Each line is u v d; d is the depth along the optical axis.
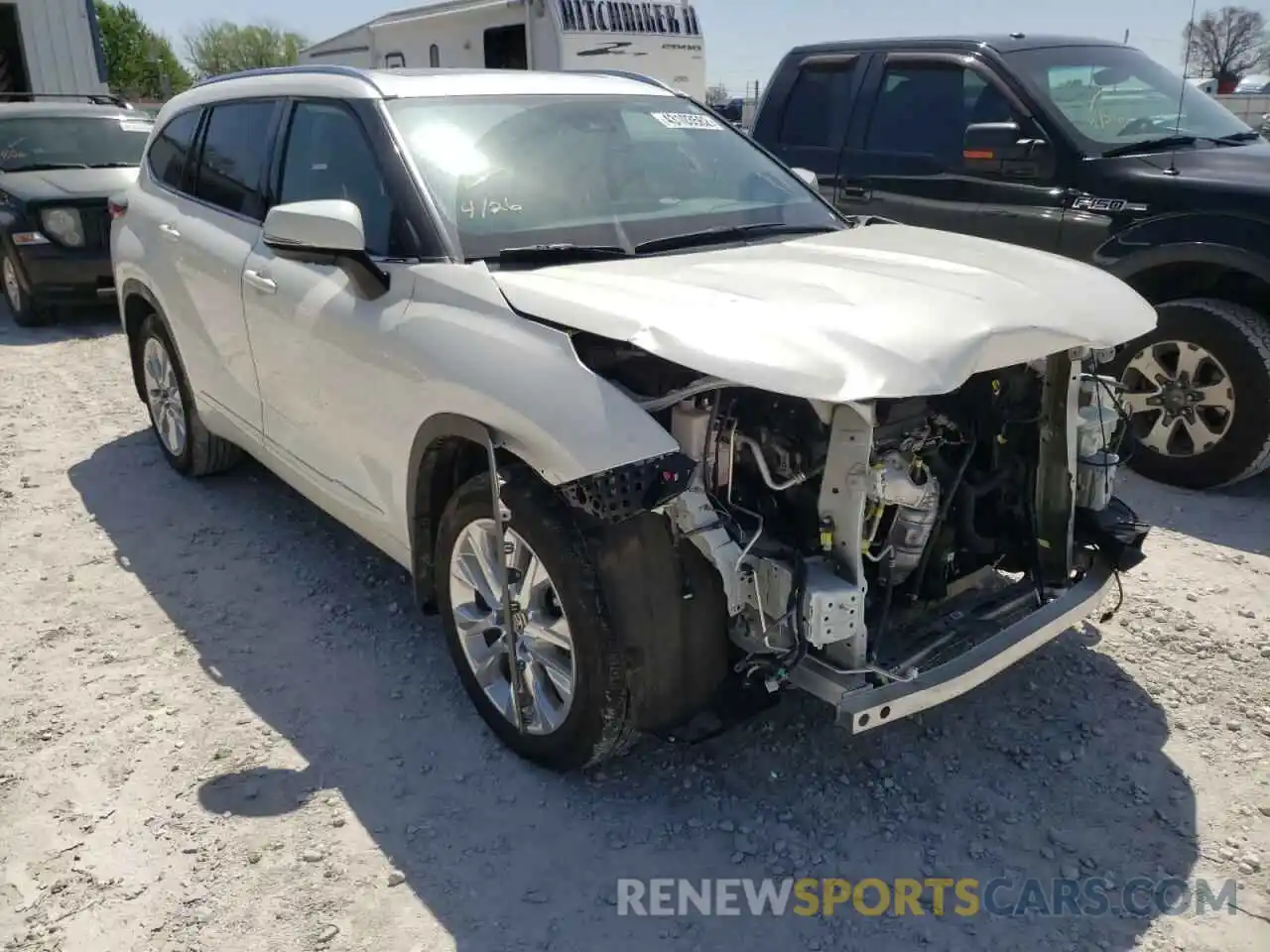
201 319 4.59
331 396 3.65
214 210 4.62
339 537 4.82
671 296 2.85
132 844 2.91
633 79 4.41
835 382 2.45
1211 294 5.38
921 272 3.12
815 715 3.46
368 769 3.22
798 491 2.83
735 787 3.13
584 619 2.82
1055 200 5.51
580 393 2.73
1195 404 5.13
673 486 2.63
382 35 15.66
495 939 2.59
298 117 4.10
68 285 8.84
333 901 2.71
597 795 3.10
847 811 3.04
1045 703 3.52
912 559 2.96
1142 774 3.17
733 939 2.60
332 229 3.20
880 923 2.65
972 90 5.96
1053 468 3.30
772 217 3.95
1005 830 2.96
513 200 3.49
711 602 2.86
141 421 6.54
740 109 22.47
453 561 3.29
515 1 12.87
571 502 2.72
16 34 16.33
